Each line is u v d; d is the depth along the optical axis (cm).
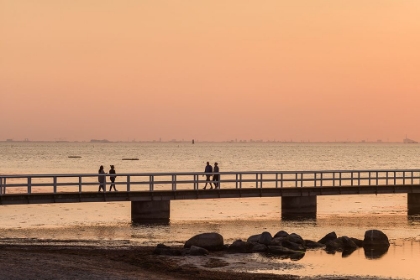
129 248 5231
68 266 4197
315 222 7212
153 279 3959
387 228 6738
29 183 6662
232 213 8131
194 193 7369
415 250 5359
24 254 4659
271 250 5128
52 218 7419
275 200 9981
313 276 4266
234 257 4909
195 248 4984
